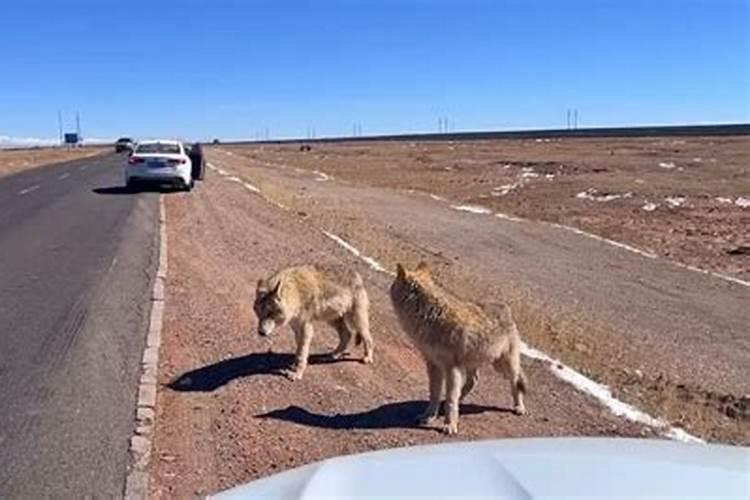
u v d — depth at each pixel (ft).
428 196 126.31
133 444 21.94
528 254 70.03
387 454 9.62
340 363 30.25
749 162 189.88
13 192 108.58
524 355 32.32
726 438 26.03
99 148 533.96
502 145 389.60
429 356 23.79
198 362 30.17
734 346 42.88
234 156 344.28
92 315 36.68
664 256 70.54
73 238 62.08
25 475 19.93
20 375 27.71
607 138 437.58
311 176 183.32
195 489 19.47
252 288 44.45
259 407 25.50
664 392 31.12
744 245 75.92
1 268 48.83
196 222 73.31
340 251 59.31
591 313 48.85
